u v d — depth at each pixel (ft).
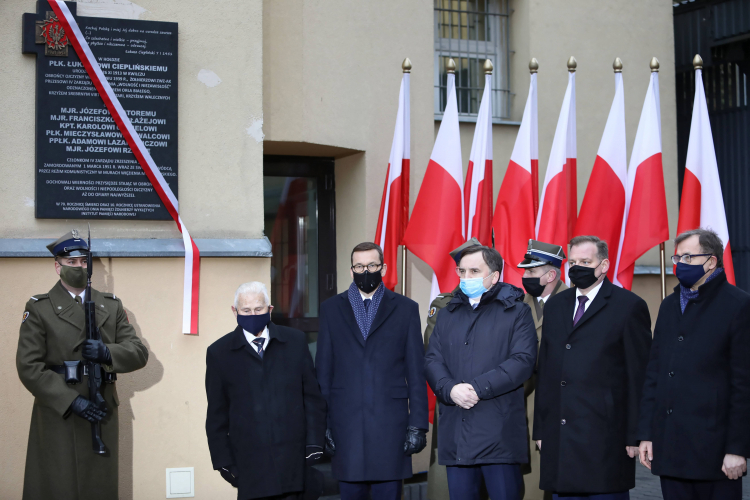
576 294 12.88
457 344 12.85
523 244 18.65
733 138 30.50
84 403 12.35
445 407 12.85
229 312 16.06
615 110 19.48
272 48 19.38
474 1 23.32
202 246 15.84
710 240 11.31
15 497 14.62
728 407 11.03
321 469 20.43
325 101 19.93
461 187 18.58
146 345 15.51
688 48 30.25
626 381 12.30
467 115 22.86
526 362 12.25
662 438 11.42
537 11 23.03
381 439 12.98
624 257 19.22
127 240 15.52
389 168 18.90
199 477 15.67
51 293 13.05
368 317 13.62
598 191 19.21
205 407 15.79
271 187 21.66
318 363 13.60
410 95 21.02
